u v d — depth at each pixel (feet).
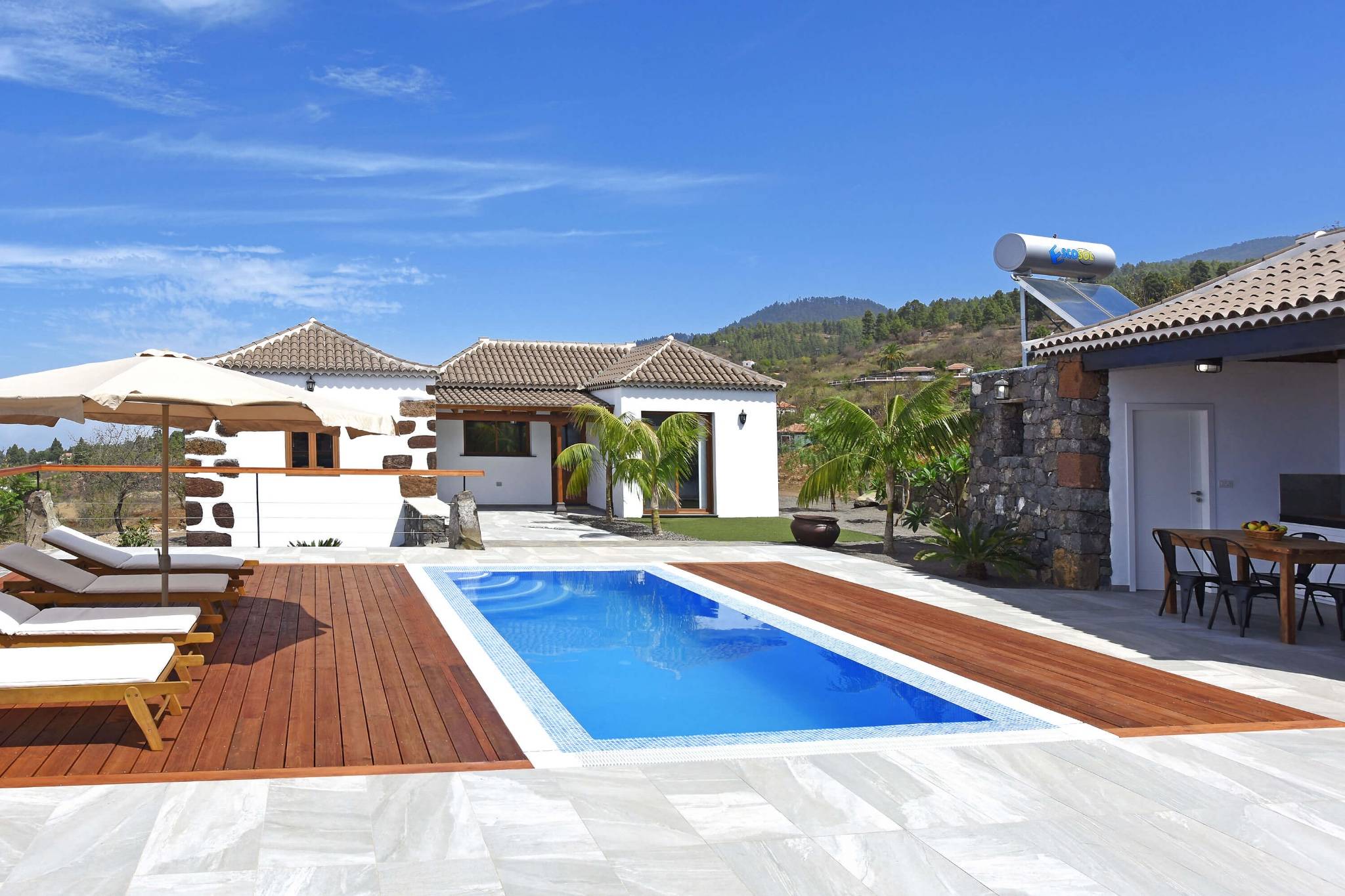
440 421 76.18
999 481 41.19
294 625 25.52
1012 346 249.75
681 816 13.08
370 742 15.98
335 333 61.00
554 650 25.64
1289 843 12.62
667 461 57.77
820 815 13.24
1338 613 26.86
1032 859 11.93
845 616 29.50
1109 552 35.32
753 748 16.39
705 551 44.45
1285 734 17.62
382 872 11.02
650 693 21.39
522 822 12.64
